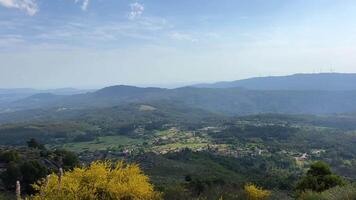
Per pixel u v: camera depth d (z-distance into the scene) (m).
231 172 95.69
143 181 18.89
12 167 46.09
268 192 43.50
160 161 109.75
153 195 19.48
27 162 48.00
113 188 17.67
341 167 127.88
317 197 21.06
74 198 16.42
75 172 17.47
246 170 106.94
